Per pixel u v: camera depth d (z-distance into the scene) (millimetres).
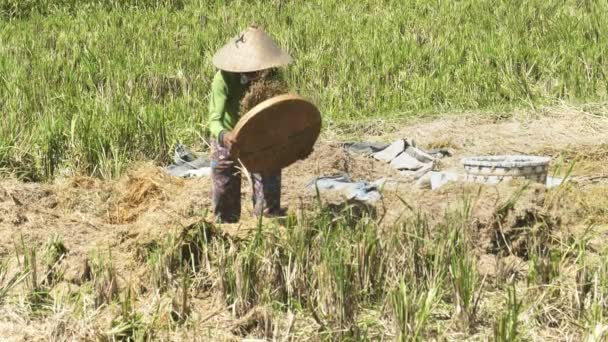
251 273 7547
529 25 17953
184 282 7336
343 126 13344
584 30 17172
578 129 13133
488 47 16000
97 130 11906
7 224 9117
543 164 9922
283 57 8375
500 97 14438
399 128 13352
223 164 8859
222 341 6918
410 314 6859
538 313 7207
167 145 12258
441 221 8672
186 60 16094
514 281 7664
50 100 13398
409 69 15484
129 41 17797
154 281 7699
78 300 7387
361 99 14398
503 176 9789
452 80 15039
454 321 7137
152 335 6965
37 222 9188
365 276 7590
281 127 8172
